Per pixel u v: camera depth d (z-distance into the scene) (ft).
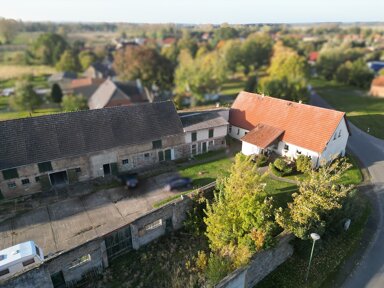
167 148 119.96
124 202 95.96
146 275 72.43
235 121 138.62
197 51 391.24
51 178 108.06
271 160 117.80
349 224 84.53
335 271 73.05
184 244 81.46
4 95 257.55
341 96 242.78
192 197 86.69
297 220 70.44
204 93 237.25
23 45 399.85
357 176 110.01
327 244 79.25
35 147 99.71
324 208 71.00
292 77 215.31
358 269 73.46
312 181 74.95
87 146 105.19
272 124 125.18
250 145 120.37
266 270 71.10
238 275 61.11
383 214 91.45
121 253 78.64
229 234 70.79
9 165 94.58
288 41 420.77
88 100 241.55
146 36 605.73
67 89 281.13
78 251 67.97
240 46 335.06
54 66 407.44
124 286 69.62
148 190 102.12
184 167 116.67
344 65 303.07
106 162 109.29
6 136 98.53
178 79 247.50
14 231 84.02
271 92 191.52
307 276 70.85
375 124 163.22
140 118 117.29
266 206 70.95
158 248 80.64
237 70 375.86
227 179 86.94
